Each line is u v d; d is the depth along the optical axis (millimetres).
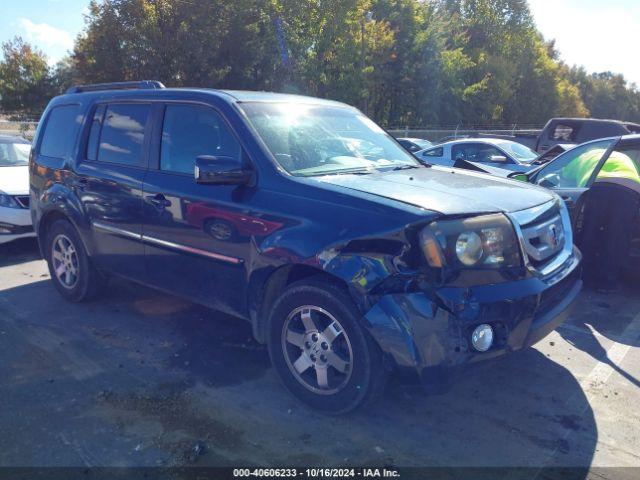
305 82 31516
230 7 28891
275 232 3377
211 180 3455
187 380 3836
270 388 3727
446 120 39594
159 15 27453
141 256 4383
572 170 5809
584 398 3613
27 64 39531
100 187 4621
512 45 50875
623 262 5543
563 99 55375
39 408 3469
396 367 2961
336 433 3205
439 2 43250
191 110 4109
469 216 3027
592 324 4883
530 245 3250
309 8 30422
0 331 4691
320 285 3203
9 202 7086
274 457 2980
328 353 3250
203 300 4016
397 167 4176
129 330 4703
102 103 4871
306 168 3691
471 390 3707
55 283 5461
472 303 2932
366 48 32375
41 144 5535
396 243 2949
